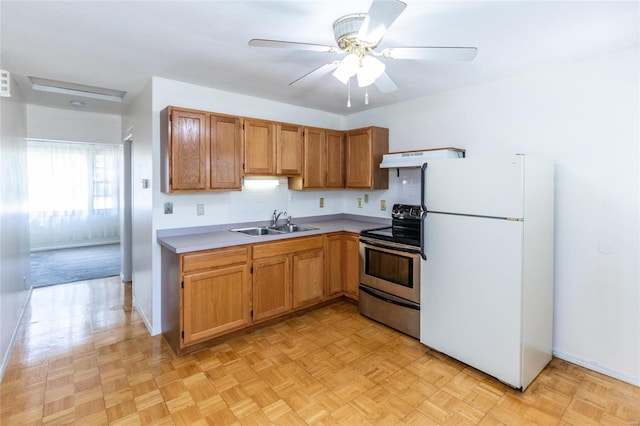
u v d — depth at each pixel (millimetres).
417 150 3412
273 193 3756
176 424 1873
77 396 2107
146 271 3162
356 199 4293
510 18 1836
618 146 2277
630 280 2262
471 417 1937
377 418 1932
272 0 1667
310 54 2371
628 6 1709
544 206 2361
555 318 2607
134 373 2375
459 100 3168
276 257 3139
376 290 3234
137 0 1682
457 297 2496
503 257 2217
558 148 2549
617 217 2299
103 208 7449
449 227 2525
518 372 2170
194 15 1835
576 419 1914
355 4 1695
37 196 6676
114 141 4527
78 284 4504
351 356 2631
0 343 2359
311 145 3680
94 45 2230
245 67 2639
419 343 2840
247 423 1888
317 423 1890
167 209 3000
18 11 1793
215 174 2938
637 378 2246
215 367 2463
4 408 1982
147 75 2826
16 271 3107
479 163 2322
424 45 2195
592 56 2357
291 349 2742
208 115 2885
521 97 2740
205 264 2672
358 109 4055
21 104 3359
